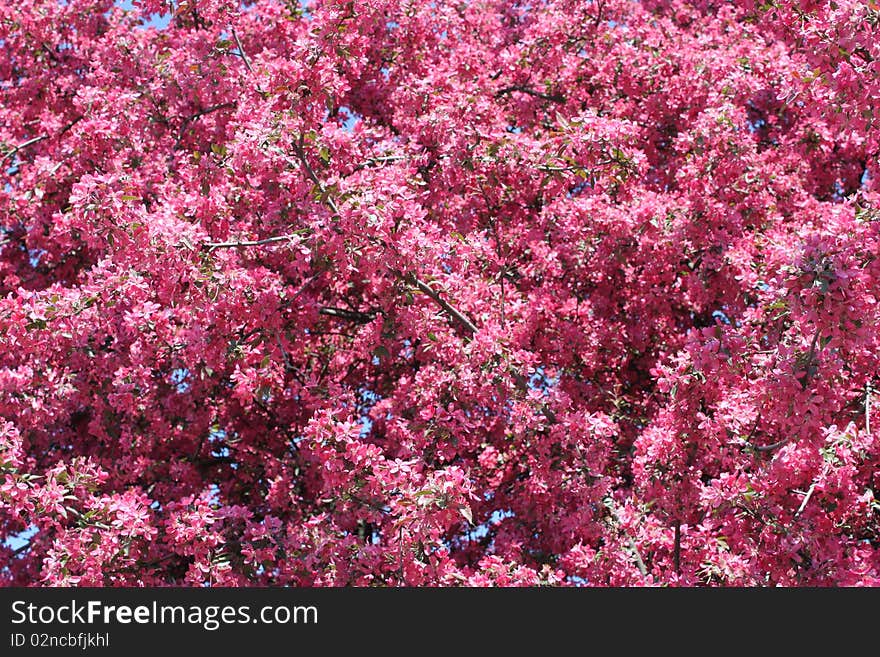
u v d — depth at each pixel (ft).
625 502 23.20
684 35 34.37
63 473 20.99
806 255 15.51
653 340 29.81
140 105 28.43
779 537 19.58
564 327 27.99
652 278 28.02
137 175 24.89
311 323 24.68
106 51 28.81
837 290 15.15
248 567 21.89
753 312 21.50
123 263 20.99
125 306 23.39
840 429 21.48
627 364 30.17
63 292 21.75
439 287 22.74
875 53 15.80
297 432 29.01
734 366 17.94
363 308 29.04
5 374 22.31
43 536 22.58
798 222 27.09
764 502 19.53
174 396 27.14
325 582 20.83
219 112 29.30
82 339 21.81
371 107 33.58
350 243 20.86
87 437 28.84
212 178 25.09
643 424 27.71
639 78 32.37
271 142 21.03
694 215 25.93
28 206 30.58
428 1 32.17
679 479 21.01
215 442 29.96
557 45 33.32
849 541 19.89
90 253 31.14
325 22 22.49
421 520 18.79
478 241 24.94
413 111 28.32
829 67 16.62
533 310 26.99
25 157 34.55
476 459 26.84
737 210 25.82
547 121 33.96
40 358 22.72
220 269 21.57
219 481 30.32
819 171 34.17
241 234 22.95
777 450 19.34
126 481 26.89
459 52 32.12
